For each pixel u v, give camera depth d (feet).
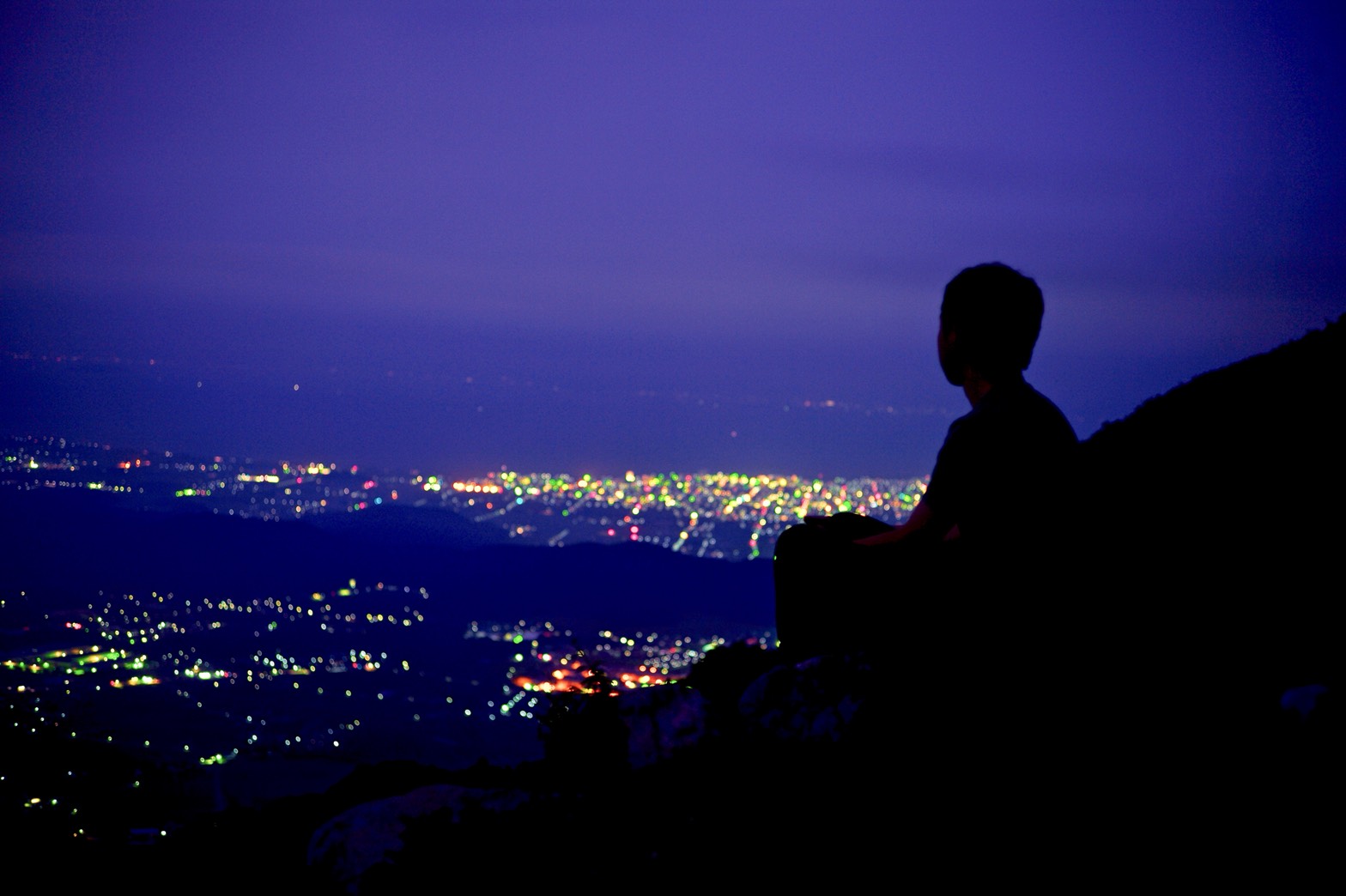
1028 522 12.30
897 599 15.12
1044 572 12.50
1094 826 10.32
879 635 15.24
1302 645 12.78
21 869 20.08
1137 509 19.30
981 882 10.14
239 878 17.37
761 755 13.05
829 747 12.98
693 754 13.71
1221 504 19.86
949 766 11.83
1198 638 13.15
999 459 12.27
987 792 11.25
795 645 16.35
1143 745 11.22
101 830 24.94
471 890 12.27
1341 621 13.35
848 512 16.79
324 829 15.08
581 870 12.16
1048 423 12.48
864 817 11.55
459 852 12.76
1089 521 12.87
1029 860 10.18
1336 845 9.18
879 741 12.68
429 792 15.28
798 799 12.21
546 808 13.38
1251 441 24.08
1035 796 10.96
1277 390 27.58
